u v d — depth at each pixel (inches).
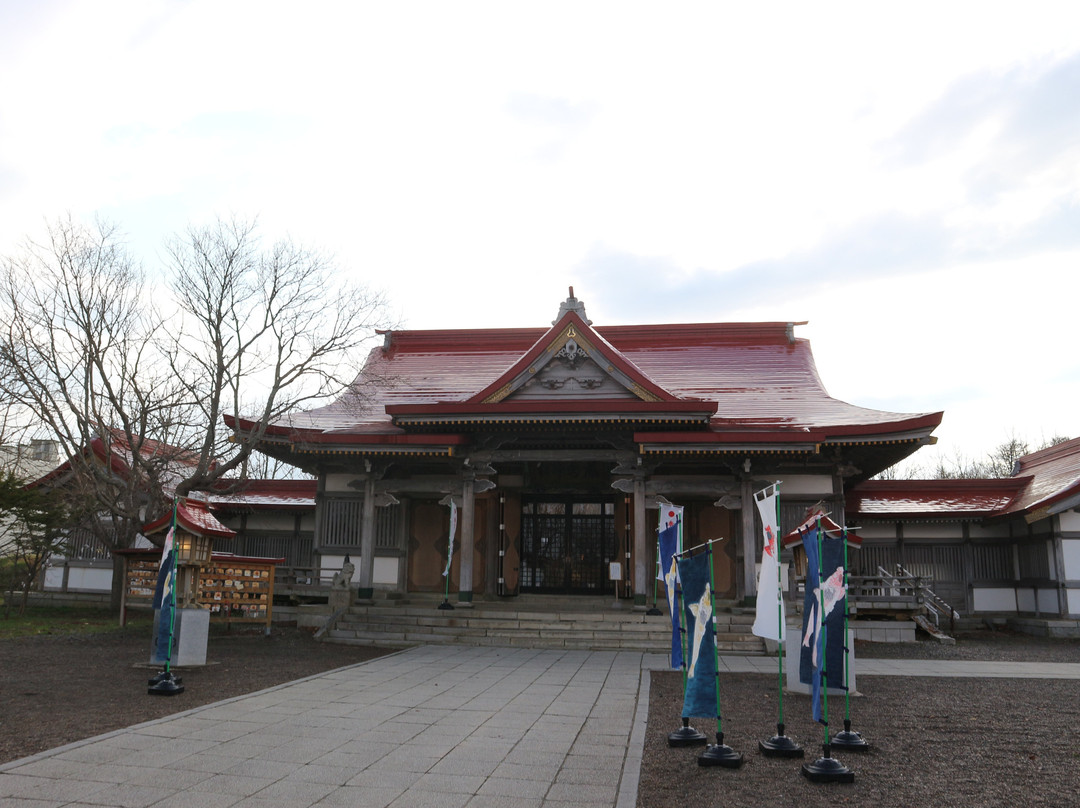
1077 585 995.9
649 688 571.2
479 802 303.9
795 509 971.9
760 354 1288.1
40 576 1211.9
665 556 462.9
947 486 1182.9
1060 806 298.8
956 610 1119.6
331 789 317.4
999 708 500.4
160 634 624.1
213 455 1056.2
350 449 979.9
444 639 852.6
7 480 966.4
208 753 368.8
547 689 565.3
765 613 386.0
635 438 925.2
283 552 1221.1
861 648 857.5
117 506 1007.0
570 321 992.9
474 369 1306.6
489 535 1102.4
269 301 1019.9
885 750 385.4
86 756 358.3
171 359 1022.4
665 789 319.9
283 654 743.7
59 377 958.4
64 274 968.3
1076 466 1089.4
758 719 463.5
